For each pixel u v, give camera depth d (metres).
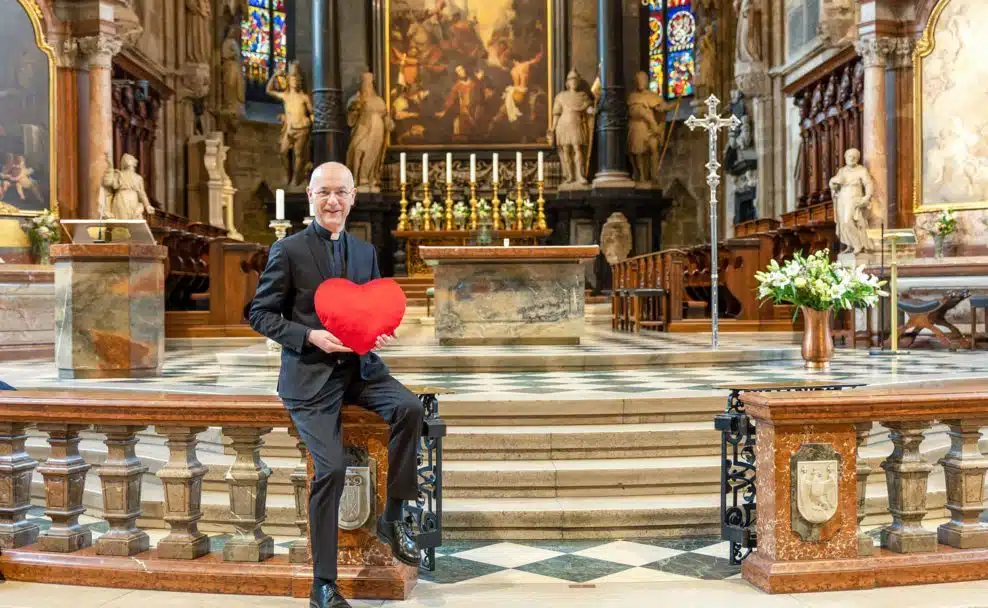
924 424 4.27
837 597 3.97
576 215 21.56
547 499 5.58
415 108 22.58
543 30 22.55
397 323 3.83
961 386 4.50
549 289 10.41
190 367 9.55
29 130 13.87
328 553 3.71
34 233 13.66
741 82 19.16
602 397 6.45
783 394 4.23
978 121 13.17
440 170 22.36
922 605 3.86
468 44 22.55
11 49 13.79
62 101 14.03
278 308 3.86
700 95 22.08
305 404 3.79
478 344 10.37
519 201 19.66
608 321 17.75
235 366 9.30
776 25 18.72
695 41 22.39
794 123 18.28
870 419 4.11
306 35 23.08
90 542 4.50
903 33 13.64
